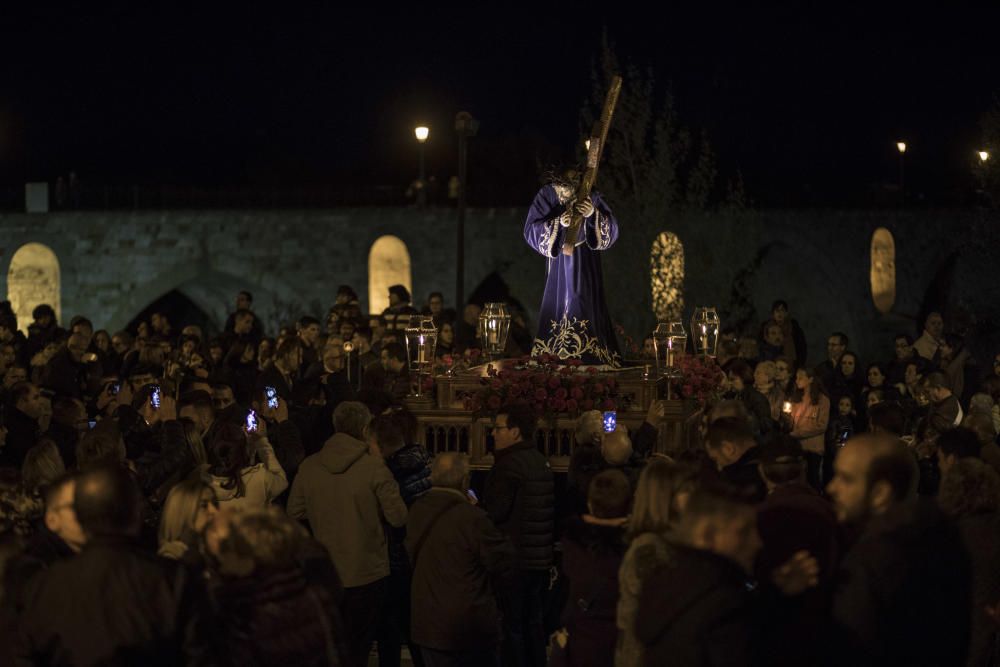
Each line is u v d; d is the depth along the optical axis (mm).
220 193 44406
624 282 30359
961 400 16875
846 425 16516
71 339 16500
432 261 43969
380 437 10047
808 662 6367
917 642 6199
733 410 9328
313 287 44312
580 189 12680
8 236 43469
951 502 7641
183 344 18094
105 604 6258
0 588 6656
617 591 7574
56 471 8609
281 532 6512
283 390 14352
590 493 7746
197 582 6461
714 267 33125
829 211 45938
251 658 6430
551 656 7840
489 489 10031
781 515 6762
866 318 46500
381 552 9734
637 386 12281
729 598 5914
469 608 8898
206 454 10195
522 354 16062
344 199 44781
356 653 9648
